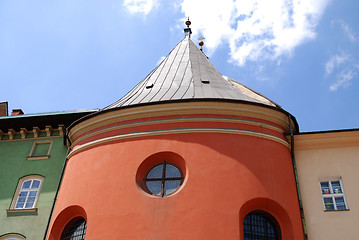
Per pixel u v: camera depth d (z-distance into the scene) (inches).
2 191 761.0
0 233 700.7
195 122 618.2
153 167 608.4
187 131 609.0
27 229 698.8
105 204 573.0
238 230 526.0
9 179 776.9
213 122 618.5
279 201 568.1
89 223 565.6
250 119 634.8
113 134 642.8
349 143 645.3
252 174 577.6
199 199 547.8
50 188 746.2
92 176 613.0
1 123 838.5
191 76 750.5
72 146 714.8
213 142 598.2
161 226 534.9
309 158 642.8
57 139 821.2
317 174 625.0
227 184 562.3
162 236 527.5
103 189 589.0
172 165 604.1
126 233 538.6
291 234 554.6
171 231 528.7
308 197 604.4
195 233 522.6
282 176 598.2
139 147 611.2
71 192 619.8
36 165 787.4
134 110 640.4
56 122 828.6
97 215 567.5
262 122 639.8
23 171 783.1
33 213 716.0
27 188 762.8
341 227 570.6
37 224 702.5
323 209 591.2
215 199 548.1
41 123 834.2
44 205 723.4
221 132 608.1
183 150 593.0
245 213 566.6
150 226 537.0
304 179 622.5
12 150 821.2
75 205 600.1
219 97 664.4
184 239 520.4
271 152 613.6
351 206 585.9
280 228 568.7
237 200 550.3
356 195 595.2
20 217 714.8
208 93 679.1
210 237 518.9
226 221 531.8
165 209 546.9
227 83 764.0
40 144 826.8
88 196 593.9
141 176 595.5
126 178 586.9
